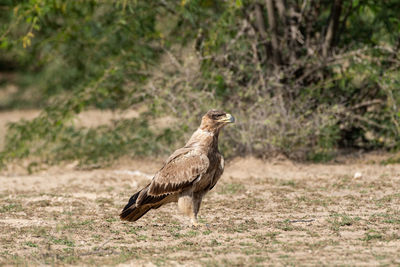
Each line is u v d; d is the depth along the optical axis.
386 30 22.45
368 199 15.09
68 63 27.06
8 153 22.05
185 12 20.86
